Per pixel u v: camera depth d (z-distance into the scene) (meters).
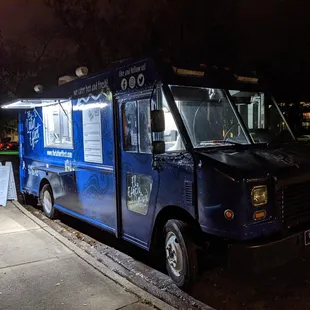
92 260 5.09
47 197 8.28
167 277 4.87
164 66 4.60
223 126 4.91
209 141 4.73
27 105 8.14
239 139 4.95
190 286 4.28
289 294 4.21
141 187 5.00
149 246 4.87
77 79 6.50
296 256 3.95
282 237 3.82
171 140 4.53
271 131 5.40
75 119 6.62
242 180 3.65
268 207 3.79
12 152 40.19
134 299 3.92
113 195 5.59
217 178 3.81
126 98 5.15
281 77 15.09
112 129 5.46
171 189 4.41
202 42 16.53
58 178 7.50
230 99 4.98
